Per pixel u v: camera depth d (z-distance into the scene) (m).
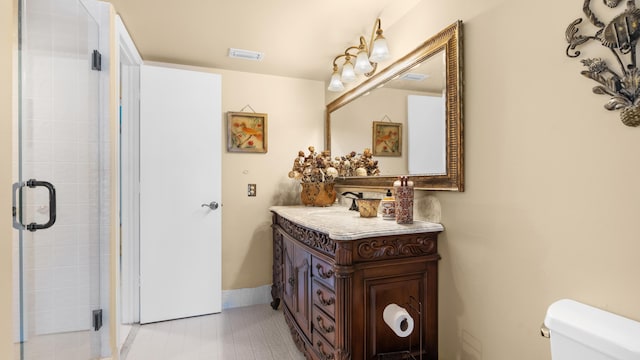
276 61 2.73
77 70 1.71
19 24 1.26
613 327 0.86
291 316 2.20
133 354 2.04
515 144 1.25
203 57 2.65
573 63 1.06
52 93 1.62
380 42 1.91
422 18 1.81
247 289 2.93
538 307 1.17
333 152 2.97
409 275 1.57
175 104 2.60
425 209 1.75
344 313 1.44
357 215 2.08
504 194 1.30
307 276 1.86
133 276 2.49
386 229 1.51
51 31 1.62
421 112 1.78
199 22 2.08
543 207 1.15
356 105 2.54
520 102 1.23
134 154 2.50
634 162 0.91
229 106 2.90
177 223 2.60
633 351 0.77
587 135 1.02
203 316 2.65
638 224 0.90
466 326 1.47
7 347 0.93
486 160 1.38
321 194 2.64
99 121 1.80
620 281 0.94
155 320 2.52
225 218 2.88
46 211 1.59
